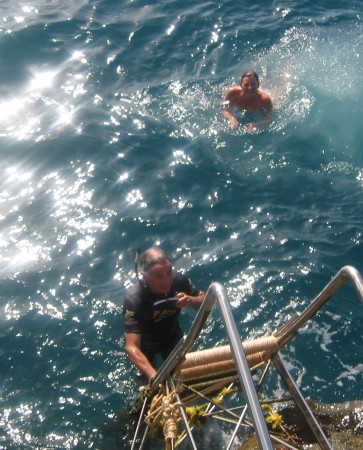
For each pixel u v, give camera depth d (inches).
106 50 396.2
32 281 253.9
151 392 185.5
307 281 253.4
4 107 346.9
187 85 371.2
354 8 472.4
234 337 128.3
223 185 302.8
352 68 394.6
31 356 225.9
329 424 193.6
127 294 215.5
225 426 195.0
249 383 119.2
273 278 254.7
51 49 393.7
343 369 218.4
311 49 414.6
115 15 434.0
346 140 333.7
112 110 347.6
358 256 268.4
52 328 235.8
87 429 201.9
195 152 320.8
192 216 286.4
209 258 265.1
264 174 311.3
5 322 237.9
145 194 296.7
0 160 313.3
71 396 212.1
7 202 290.0
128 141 325.7
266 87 377.1
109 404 209.6
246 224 283.4
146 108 350.6
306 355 222.7
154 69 385.1
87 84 366.9
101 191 297.0
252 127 339.0
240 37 419.2
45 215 283.6
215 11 445.1
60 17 424.8
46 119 338.3
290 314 239.3
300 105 357.7
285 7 462.0
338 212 291.9
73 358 225.0
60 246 269.4
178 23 427.5
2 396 212.2
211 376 178.7
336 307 241.3
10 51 389.4
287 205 294.7
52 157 314.7
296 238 275.6
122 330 235.3
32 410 207.8
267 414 191.6
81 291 250.1
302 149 327.3
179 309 219.5
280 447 177.0
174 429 165.6
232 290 250.2
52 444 197.8
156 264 205.8
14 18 421.4
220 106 353.7
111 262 263.4
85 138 325.7
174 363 168.6
